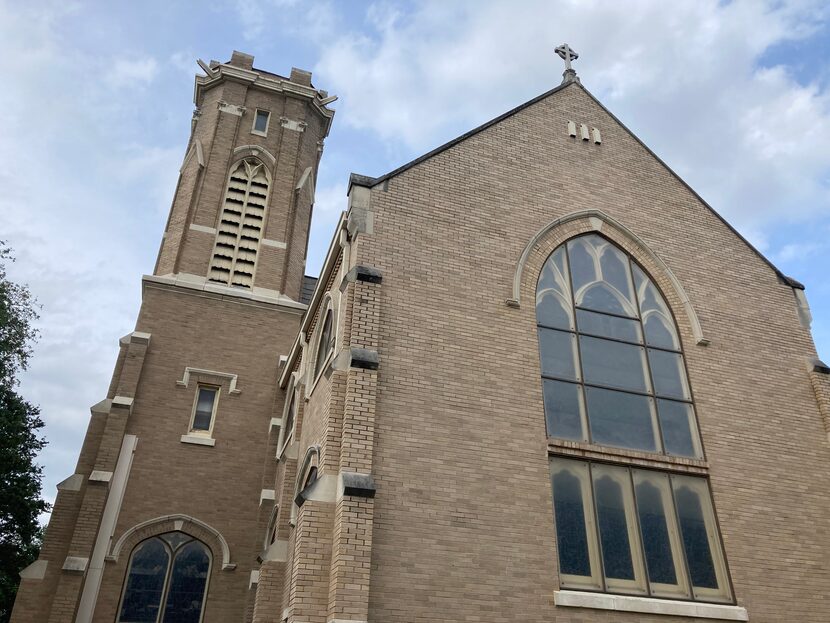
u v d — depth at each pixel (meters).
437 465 11.10
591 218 15.38
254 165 26.95
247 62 29.89
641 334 14.27
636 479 12.41
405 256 12.99
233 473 19.89
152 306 21.83
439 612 9.95
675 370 14.08
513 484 11.40
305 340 18.17
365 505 10.16
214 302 22.61
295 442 15.75
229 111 27.61
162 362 20.98
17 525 29.98
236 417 20.81
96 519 17.50
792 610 11.91
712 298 15.28
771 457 13.52
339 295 13.70
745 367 14.57
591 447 12.30
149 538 18.38
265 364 22.03
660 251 15.53
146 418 19.91
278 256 25.03
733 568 11.95
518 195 14.90
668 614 11.11
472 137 15.34
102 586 17.17
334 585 9.55
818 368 15.04
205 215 24.91
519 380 12.51
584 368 13.37
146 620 17.30
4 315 22.47
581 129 16.78
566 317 13.88
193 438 20.00
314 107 29.67
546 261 14.43
